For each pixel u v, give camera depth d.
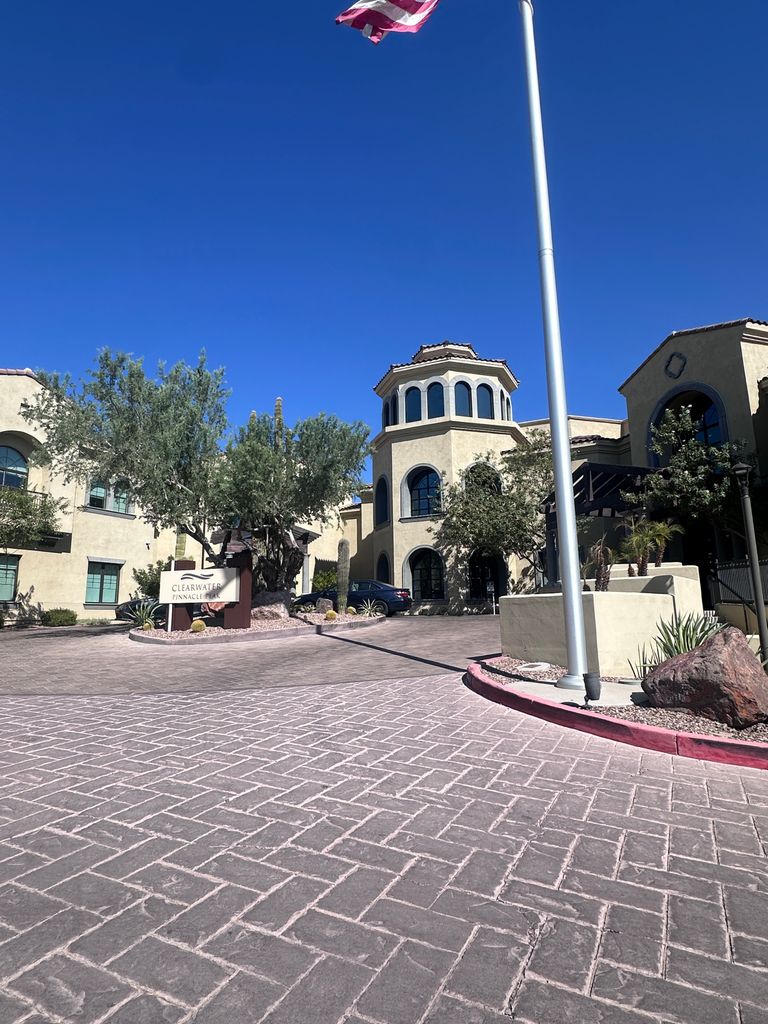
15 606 23.25
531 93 8.20
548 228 8.01
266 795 4.26
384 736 5.84
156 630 16.94
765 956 2.46
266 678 9.76
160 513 16.17
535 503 24.16
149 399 16.22
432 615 25.34
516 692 7.19
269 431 19.50
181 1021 2.08
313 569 33.81
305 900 2.88
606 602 8.73
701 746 5.18
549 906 2.84
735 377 18.64
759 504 15.87
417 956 2.45
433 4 8.53
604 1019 2.10
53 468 17.33
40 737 6.03
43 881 3.07
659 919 2.73
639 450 22.09
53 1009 2.14
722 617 11.84
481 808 4.02
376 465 29.84
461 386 27.80
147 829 3.70
